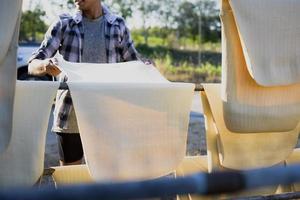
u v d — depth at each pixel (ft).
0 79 5.07
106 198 2.68
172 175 6.91
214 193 2.97
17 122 5.70
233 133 6.45
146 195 2.79
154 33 65.98
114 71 6.91
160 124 6.10
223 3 5.80
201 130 19.38
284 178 3.11
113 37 9.11
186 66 49.55
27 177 5.73
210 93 6.43
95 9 8.95
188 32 65.00
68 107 8.41
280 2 5.68
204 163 7.43
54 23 8.75
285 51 5.71
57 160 14.30
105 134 5.87
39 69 6.97
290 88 6.07
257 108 6.00
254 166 6.55
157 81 6.77
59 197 2.58
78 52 8.82
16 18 5.00
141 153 6.00
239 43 5.87
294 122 6.24
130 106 5.96
